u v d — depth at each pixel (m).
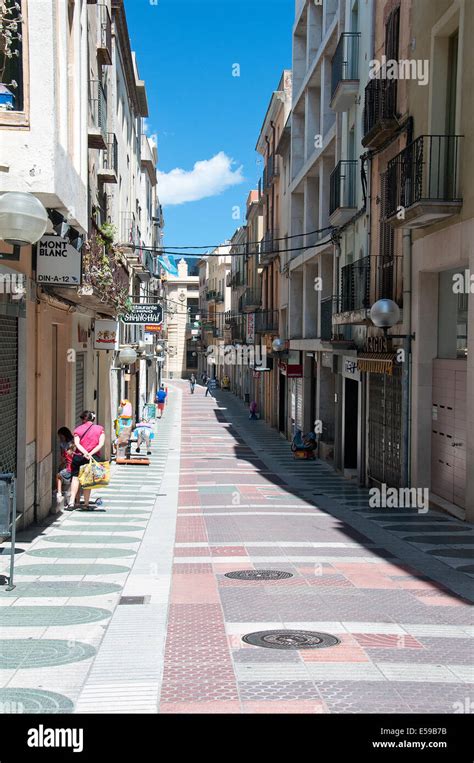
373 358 17.27
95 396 20.50
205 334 106.00
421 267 14.82
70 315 15.02
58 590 7.87
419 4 14.73
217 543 10.91
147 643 6.10
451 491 14.19
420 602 7.54
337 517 13.79
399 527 12.55
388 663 5.65
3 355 10.34
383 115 17.25
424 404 15.17
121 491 17.22
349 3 21.70
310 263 30.05
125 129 30.83
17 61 8.84
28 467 11.52
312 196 30.22
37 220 7.59
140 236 41.91
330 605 7.39
